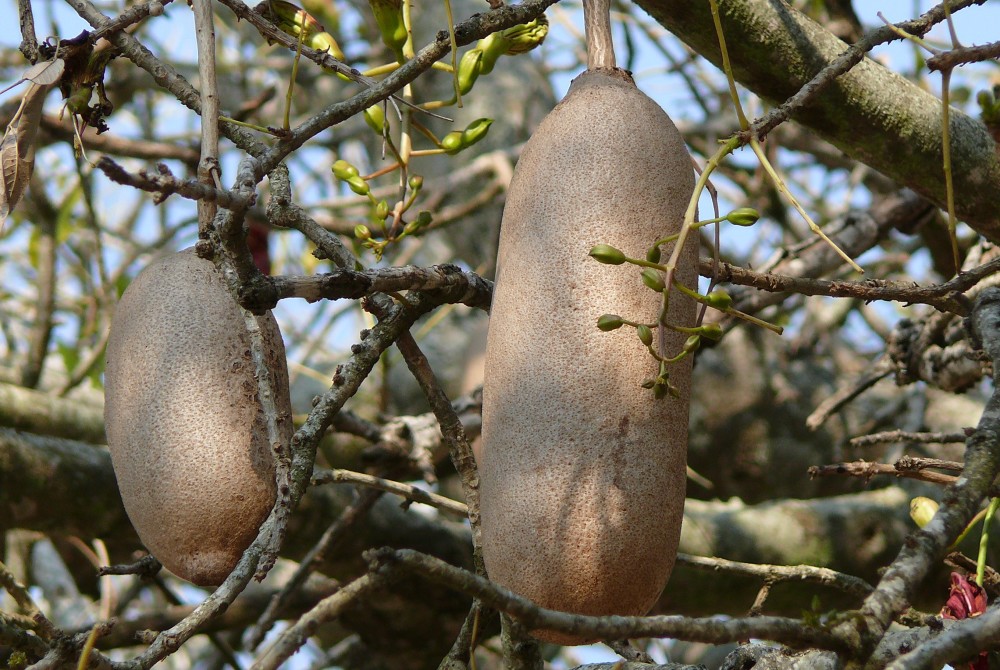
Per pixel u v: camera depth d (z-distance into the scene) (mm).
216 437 2412
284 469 2383
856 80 2754
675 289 2340
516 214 2377
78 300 5508
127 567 2553
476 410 3406
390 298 2547
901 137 2779
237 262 2270
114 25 2566
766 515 4066
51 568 4824
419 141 5609
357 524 3664
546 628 2141
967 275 2566
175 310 2451
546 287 2332
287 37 2541
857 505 4164
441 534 3787
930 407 4566
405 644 3918
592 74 2455
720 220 2326
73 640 2373
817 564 3996
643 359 2312
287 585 2967
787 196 2426
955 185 2809
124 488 2432
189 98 2562
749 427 4824
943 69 2414
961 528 2270
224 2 2529
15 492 3420
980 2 2506
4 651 2809
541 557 2287
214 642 3900
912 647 2449
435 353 5121
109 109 2598
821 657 2531
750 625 2166
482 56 2709
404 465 3320
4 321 5270
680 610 3955
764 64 2742
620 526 2285
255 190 2275
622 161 2363
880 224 3627
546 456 2297
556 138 2387
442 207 5465
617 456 2295
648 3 2727
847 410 4852
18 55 5488
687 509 4078
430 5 5680
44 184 4492
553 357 2312
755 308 3338
